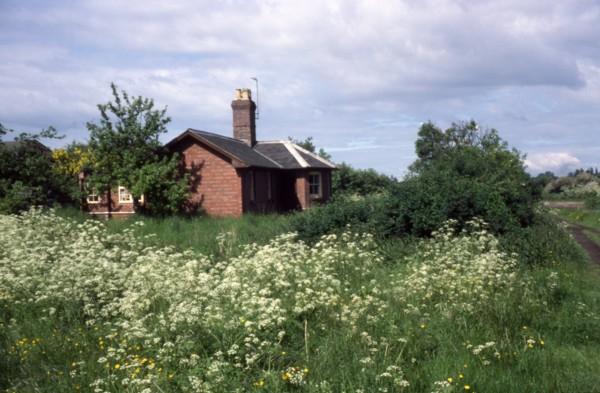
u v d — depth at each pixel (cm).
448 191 1504
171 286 830
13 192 1981
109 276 945
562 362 693
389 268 1165
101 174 2483
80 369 640
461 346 710
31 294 885
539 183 2323
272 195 3006
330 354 655
